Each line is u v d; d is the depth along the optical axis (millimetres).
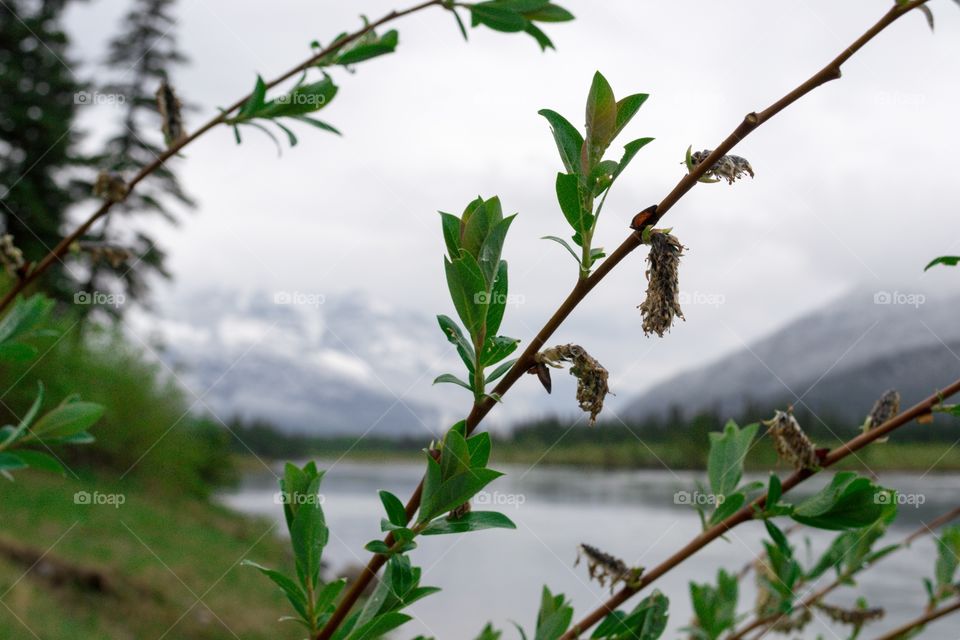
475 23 1616
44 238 26094
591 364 1043
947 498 4949
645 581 1419
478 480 1023
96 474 20734
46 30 27406
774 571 2062
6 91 26688
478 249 1146
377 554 1050
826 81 1030
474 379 1082
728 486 1539
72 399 1360
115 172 1565
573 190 1077
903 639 2137
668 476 12609
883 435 1424
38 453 1336
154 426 21703
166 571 13781
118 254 1602
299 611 1110
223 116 1560
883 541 2395
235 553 17125
